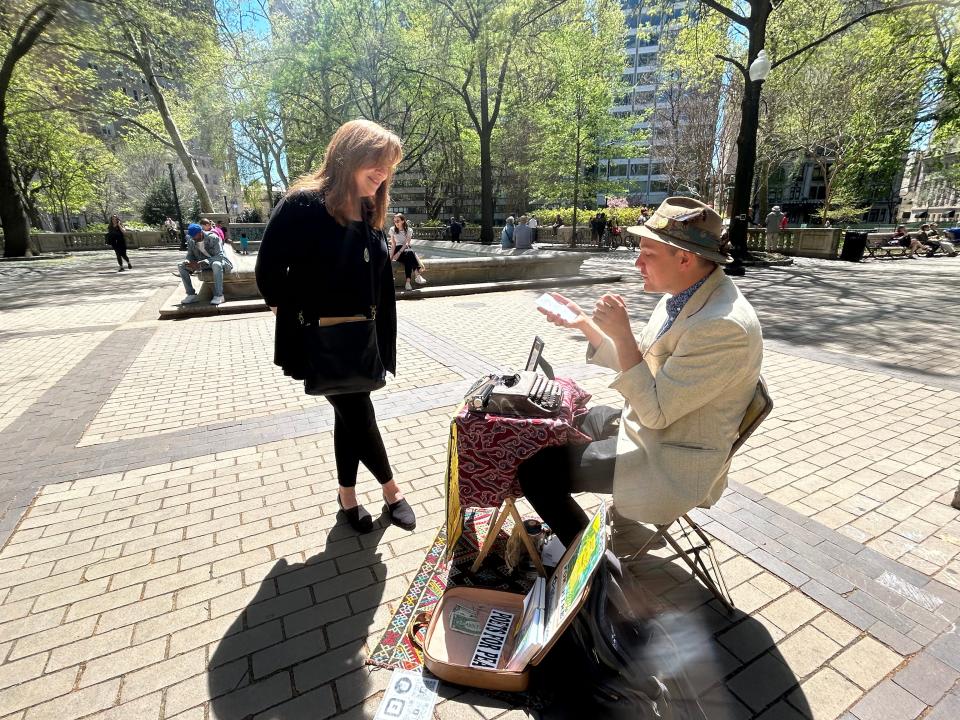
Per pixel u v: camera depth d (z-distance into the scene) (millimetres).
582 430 2236
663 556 2307
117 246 15875
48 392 4598
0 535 2521
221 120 25812
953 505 2652
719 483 1905
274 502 2807
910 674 1702
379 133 2062
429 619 1945
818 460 3172
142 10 15422
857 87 18953
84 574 2242
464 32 19688
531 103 24750
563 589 1623
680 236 1617
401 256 9977
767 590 2094
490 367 5254
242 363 5496
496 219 54906
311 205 2061
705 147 28828
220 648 1845
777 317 7410
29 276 14336
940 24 15742
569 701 1594
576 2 18984
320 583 2182
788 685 1668
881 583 2123
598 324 1648
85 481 3031
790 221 57531
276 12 22859
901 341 5996
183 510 2734
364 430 2414
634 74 37938
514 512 1938
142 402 4336
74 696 1653
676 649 1610
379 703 1622
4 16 15602
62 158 28781
